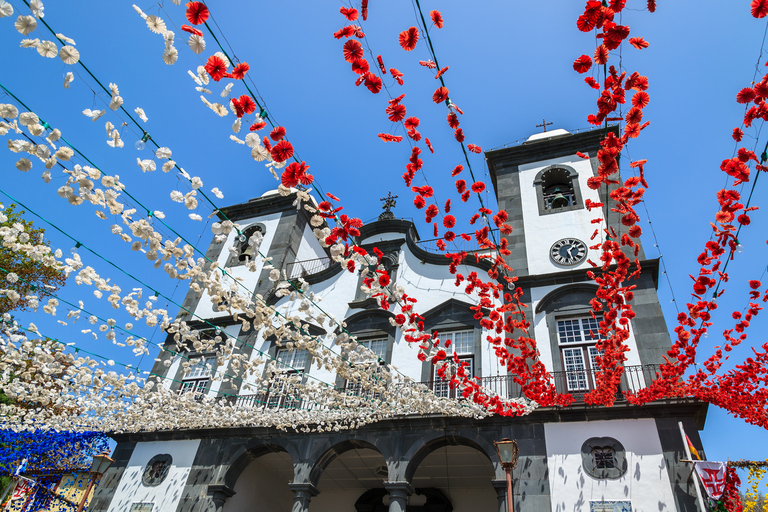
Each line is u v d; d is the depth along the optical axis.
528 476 10.10
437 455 13.09
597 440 10.12
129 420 12.40
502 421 10.91
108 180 5.11
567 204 15.62
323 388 10.60
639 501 9.23
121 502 12.81
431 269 14.73
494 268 10.59
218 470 12.69
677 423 9.81
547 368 11.63
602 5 4.21
